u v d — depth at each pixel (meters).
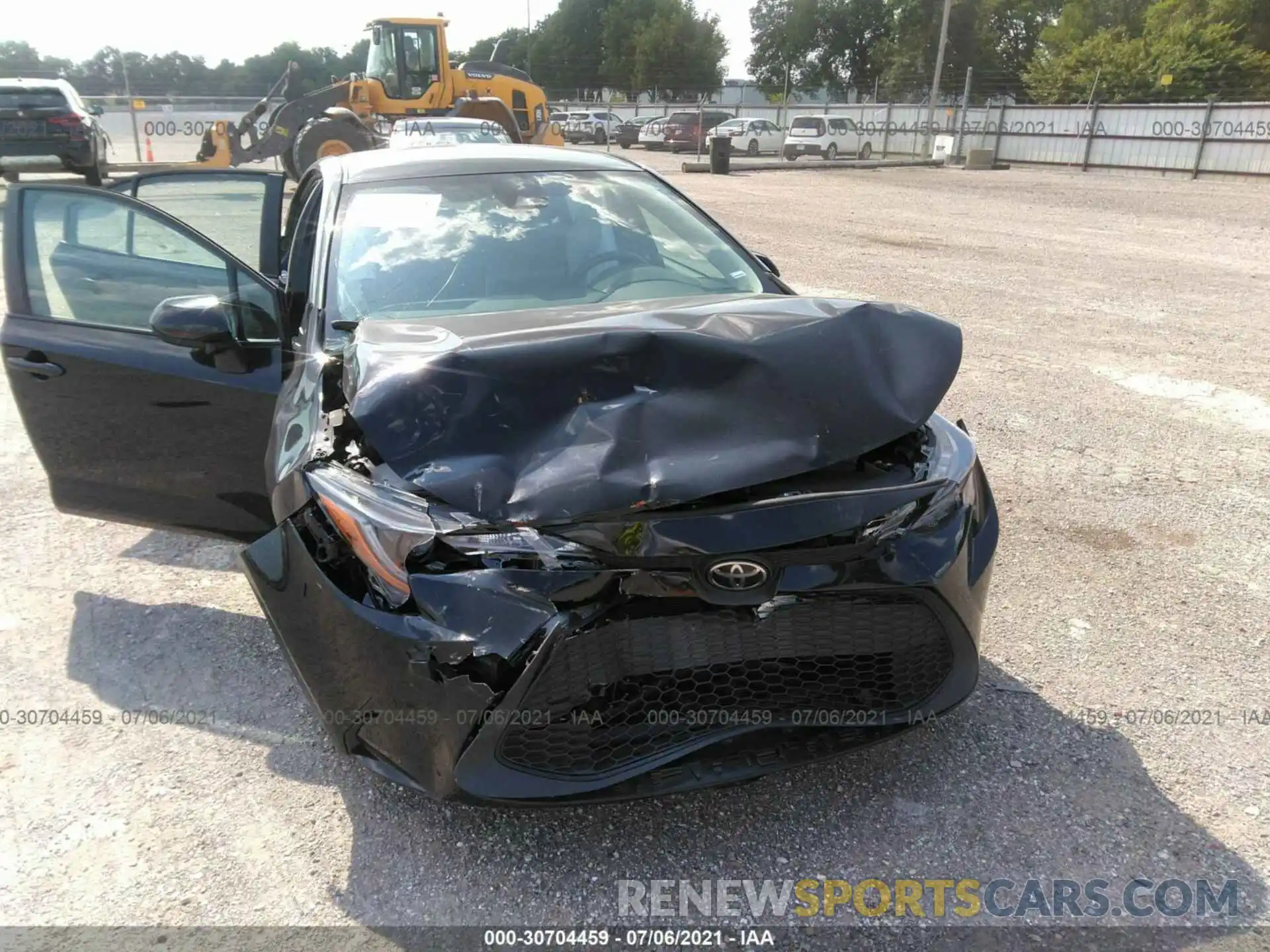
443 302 2.98
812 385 2.24
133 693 2.86
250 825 2.31
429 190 3.44
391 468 2.14
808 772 2.50
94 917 2.04
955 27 57.28
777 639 2.10
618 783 2.05
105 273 3.18
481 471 2.01
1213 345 7.05
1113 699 2.81
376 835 2.28
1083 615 3.30
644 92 57.44
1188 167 25.84
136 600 3.41
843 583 2.06
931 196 19.09
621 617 1.99
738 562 1.97
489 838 2.27
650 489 1.99
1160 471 4.61
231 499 3.07
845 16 64.88
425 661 1.98
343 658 2.11
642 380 2.21
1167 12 45.72
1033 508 4.18
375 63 18.66
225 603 3.38
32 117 14.02
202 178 3.90
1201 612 3.32
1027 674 2.95
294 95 18.03
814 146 32.53
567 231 3.35
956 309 8.20
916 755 2.56
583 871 2.18
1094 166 28.33
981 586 2.31
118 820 2.33
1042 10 56.94
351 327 2.83
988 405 5.59
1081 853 2.22
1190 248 12.03
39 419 3.27
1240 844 2.25
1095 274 10.01
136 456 3.17
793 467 2.07
